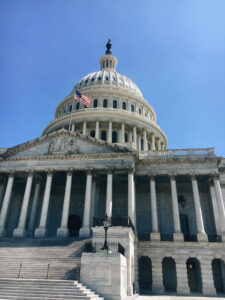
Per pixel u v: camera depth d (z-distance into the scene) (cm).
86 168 3644
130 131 6191
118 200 4094
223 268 3222
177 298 2436
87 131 6131
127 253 2341
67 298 1519
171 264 3397
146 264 3366
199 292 3075
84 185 4388
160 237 3412
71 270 2088
